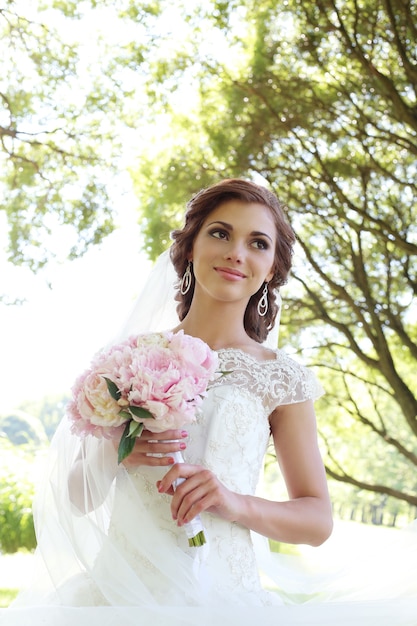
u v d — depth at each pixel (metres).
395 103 8.61
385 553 2.58
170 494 2.17
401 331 9.93
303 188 9.94
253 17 9.55
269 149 9.84
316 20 9.11
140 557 2.22
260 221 2.49
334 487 27.17
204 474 2.15
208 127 10.01
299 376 2.47
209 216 2.53
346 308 11.05
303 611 2.13
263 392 2.43
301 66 9.66
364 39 9.11
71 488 2.33
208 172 9.99
